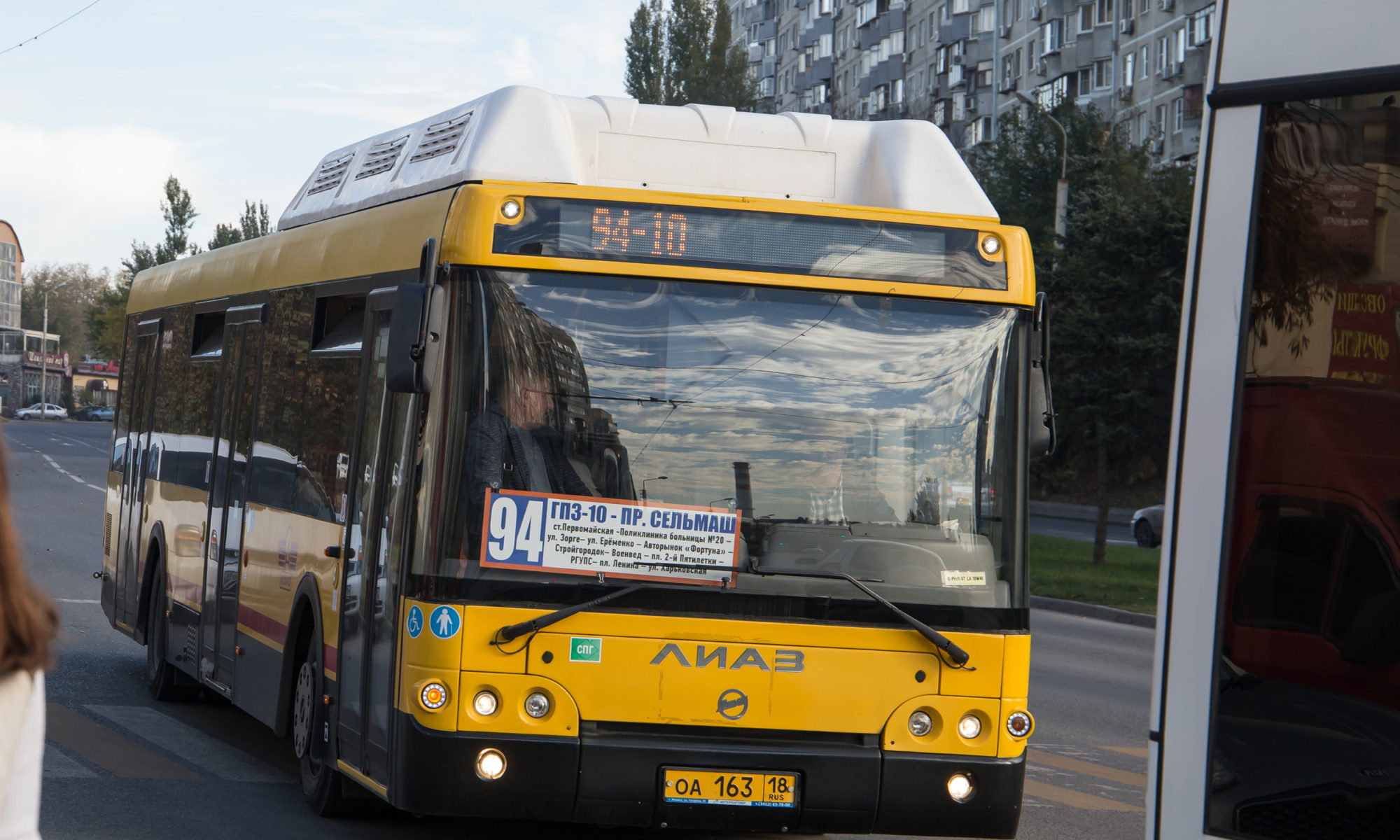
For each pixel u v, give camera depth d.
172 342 11.95
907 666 6.50
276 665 8.49
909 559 6.57
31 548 23.34
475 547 6.33
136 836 7.27
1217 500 3.45
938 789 6.46
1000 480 6.71
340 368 7.90
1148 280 28.14
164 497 11.55
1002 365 6.79
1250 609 3.39
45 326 134.25
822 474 6.56
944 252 6.83
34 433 89.44
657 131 7.28
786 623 6.43
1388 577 3.22
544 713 6.30
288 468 8.62
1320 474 3.31
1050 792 9.71
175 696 11.42
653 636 6.36
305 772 8.07
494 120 7.05
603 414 6.47
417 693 6.28
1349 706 3.24
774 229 6.71
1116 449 28.72
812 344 6.66
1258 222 3.44
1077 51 71.75
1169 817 3.47
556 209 6.57
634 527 6.41
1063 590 25.58
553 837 7.82
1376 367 3.25
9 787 2.05
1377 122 3.29
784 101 114.56
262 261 9.83
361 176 8.87
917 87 90.38
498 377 6.43
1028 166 41.56
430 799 6.23
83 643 14.28
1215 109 3.52
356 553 7.27
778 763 6.34
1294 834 3.30
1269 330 3.40
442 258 6.56
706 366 6.57
